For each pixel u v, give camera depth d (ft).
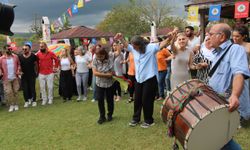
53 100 30.60
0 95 29.84
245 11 24.71
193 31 20.90
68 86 29.89
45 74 28.55
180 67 18.53
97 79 20.06
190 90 9.97
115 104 25.79
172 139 16.31
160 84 25.93
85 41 50.21
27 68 27.78
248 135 15.96
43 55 28.27
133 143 16.12
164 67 25.55
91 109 24.76
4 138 18.60
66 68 29.63
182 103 9.78
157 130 17.93
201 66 13.80
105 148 15.72
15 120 23.12
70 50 33.50
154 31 41.88
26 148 16.57
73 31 60.49
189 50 18.38
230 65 9.95
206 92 9.82
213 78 10.48
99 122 20.17
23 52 27.81
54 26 44.62
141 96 18.85
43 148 16.38
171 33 18.16
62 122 21.33
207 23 34.09
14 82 26.89
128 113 22.44
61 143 16.94
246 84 16.17
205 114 9.14
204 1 29.96
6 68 26.30
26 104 28.14
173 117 10.00
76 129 19.36
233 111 9.36
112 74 19.99
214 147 9.76
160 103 24.85
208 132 9.44
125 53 30.09
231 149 10.20
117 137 17.24
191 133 9.27
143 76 18.21
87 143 16.63
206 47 14.57
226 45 10.14
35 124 21.42
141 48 17.93
